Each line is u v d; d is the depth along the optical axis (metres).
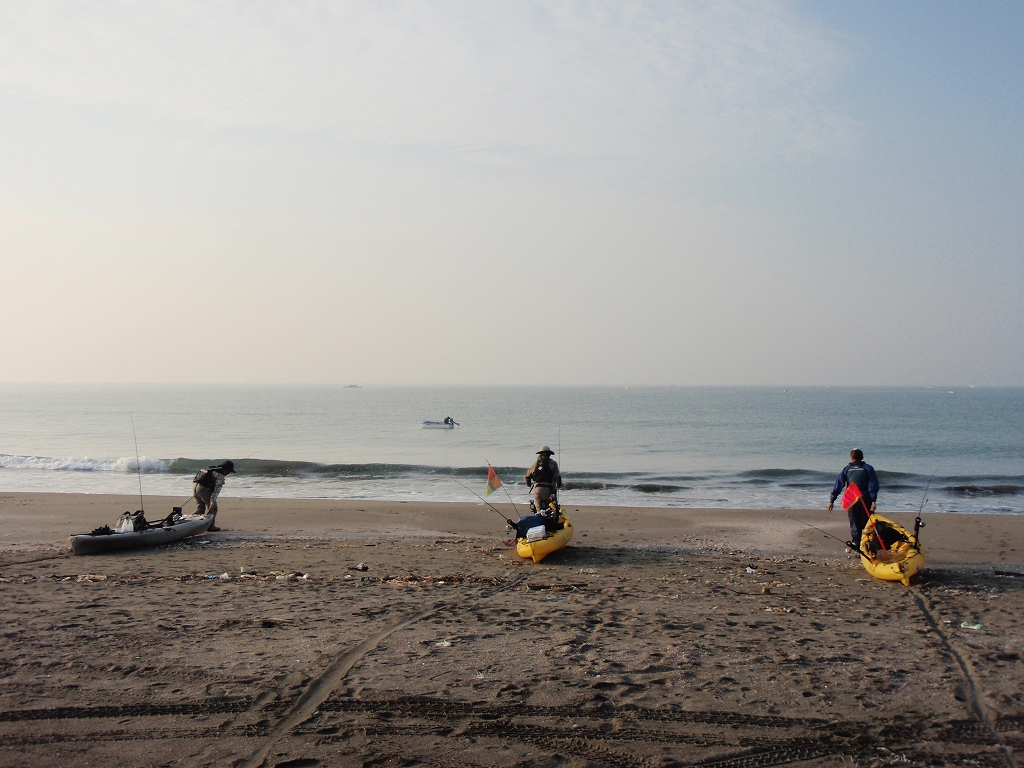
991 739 4.98
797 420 75.69
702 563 12.23
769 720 5.25
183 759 4.64
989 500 22.14
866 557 11.23
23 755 4.67
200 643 6.90
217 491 15.35
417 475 27.91
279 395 192.25
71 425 62.94
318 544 13.68
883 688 5.87
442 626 7.56
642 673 6.16
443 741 4.90
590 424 68.06
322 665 6.31
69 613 7.98
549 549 11.89
